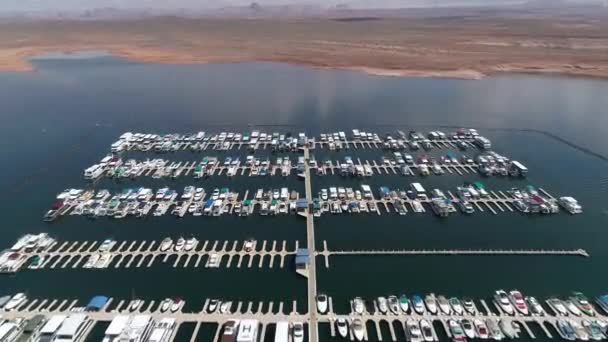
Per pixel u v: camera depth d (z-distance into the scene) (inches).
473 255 2849.4
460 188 3599.9
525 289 2529.5
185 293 2486.5
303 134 4904.0
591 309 2319.1
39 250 2881.4
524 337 2169.0
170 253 2844.5
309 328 2233.0
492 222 3211.1
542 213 3314.5
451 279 2615.7
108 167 4124.0
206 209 3289.9
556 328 2214.6
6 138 5007.4
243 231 3100.4
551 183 3796.8
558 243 2960.1
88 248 2913.4
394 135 4982.8
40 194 3688.5
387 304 2378.2
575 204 3353.8
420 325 2207.2
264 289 2522.1
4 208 3452.3
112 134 5147.6
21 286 2554.1
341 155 4436.5
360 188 3705.7
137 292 2500.0
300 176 3892.7
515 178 3900.1
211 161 4197.8
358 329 2191.2
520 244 2952.8
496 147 4633.4
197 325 2249.0
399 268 2723.9
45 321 2262.6
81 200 3526.1
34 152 4601.4
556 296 2468.0
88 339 2166.6
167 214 3329.2
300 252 2751.0
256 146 4621.1
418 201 3452.3
